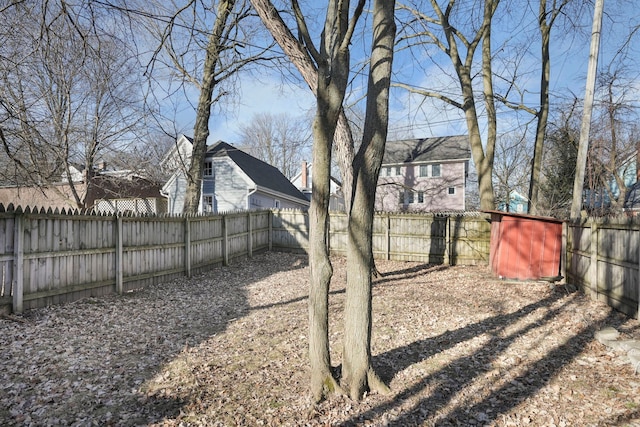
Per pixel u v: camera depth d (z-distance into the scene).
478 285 8.47
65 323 5.18
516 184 27.66
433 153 27.80
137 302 6.66
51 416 3.06
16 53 5.88
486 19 11.73
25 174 8.24
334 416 3.17
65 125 10.61
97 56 5.34
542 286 8.12
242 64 8.14
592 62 8.30
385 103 3.48
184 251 9.09
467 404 3.38
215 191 20.17
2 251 5.12
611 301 6.07
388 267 11.39
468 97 11.87
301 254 13.76
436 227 12.03
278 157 39.59
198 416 3.14
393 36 3.54
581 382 3.68
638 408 3.16
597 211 16.73
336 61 3.38
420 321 5.77
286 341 4.93
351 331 3.53
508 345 4.73
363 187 3.47
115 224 7.07
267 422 3.08
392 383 3.74
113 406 3.27
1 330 4.65
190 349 4.62
